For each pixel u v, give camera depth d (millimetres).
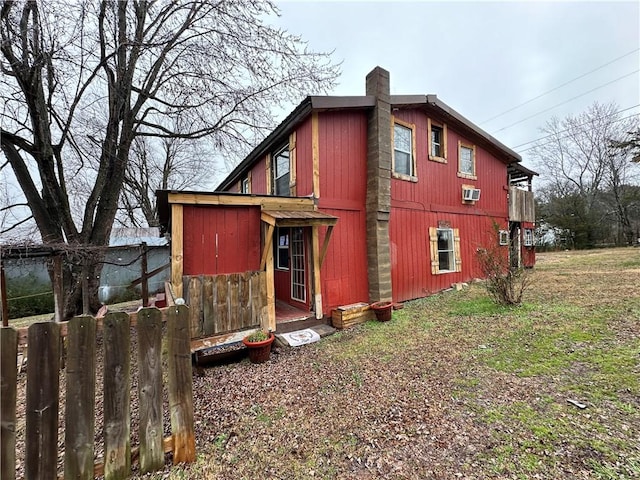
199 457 2209
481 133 9281
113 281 10711
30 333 1707
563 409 2512
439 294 7848
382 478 1945
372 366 3740
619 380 2854
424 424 2479
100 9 5383
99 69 5746
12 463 1673
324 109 5781
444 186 8477
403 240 7305
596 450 2014
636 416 2334
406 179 7398
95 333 1856
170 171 19141
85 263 5668
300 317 5449
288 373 3754
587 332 4117
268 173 7938
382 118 6391
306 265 6004
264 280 4836
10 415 1667
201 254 4461
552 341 3955
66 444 1771
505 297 5859
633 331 3973
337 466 2084
